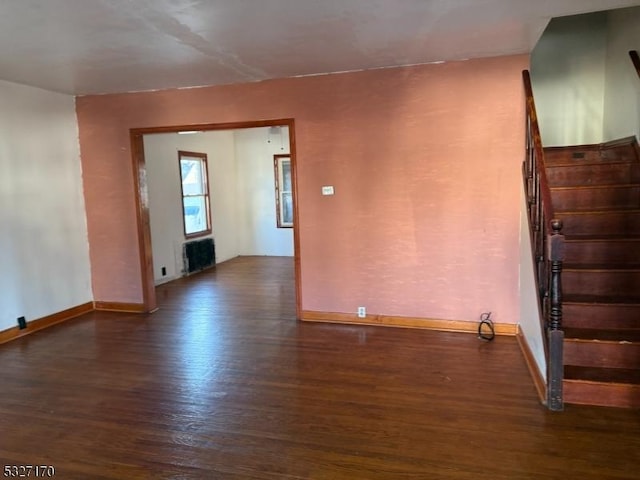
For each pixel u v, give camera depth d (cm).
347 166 444
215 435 261
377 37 327
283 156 887
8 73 405
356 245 452
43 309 475
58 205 493
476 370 342
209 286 657
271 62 388
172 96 481
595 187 391
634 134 425
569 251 355
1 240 431
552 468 223
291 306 536
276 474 224
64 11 262
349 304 462
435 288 434
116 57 359
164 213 693
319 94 441
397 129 425
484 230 413
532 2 267
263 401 301
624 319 311
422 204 428
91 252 533
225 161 876
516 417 271
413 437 253
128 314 518
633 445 239
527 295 363
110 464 236
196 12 268
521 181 397
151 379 340
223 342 418
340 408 289
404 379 329
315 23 294
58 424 278
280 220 909
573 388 282
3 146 432
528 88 371
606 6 276
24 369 364
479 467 225
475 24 304
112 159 510
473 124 405
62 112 498
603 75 535
